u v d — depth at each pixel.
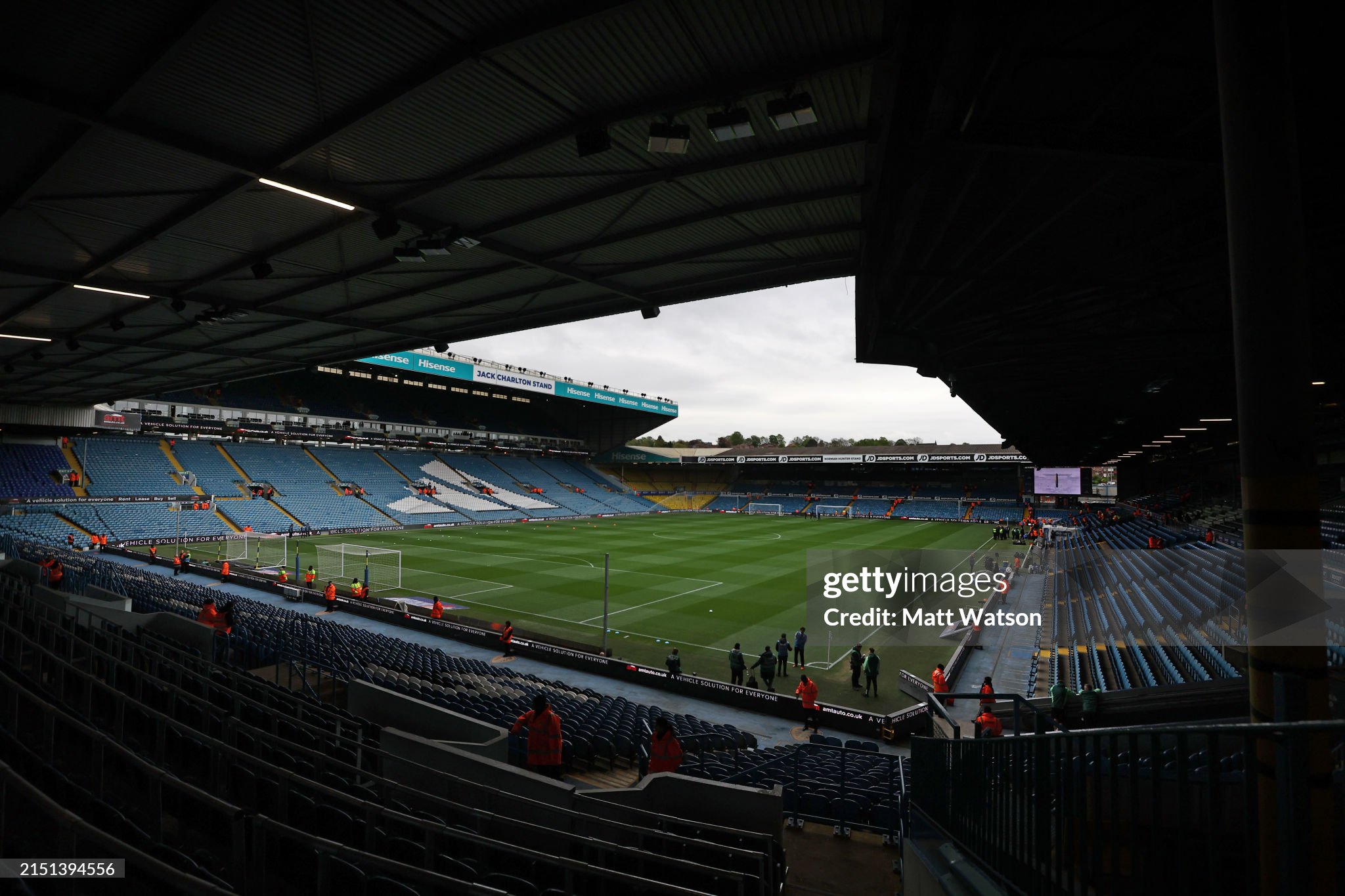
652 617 23.47
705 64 6.21
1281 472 3.03
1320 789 2.68
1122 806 4.63
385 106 6.75
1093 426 26.23
